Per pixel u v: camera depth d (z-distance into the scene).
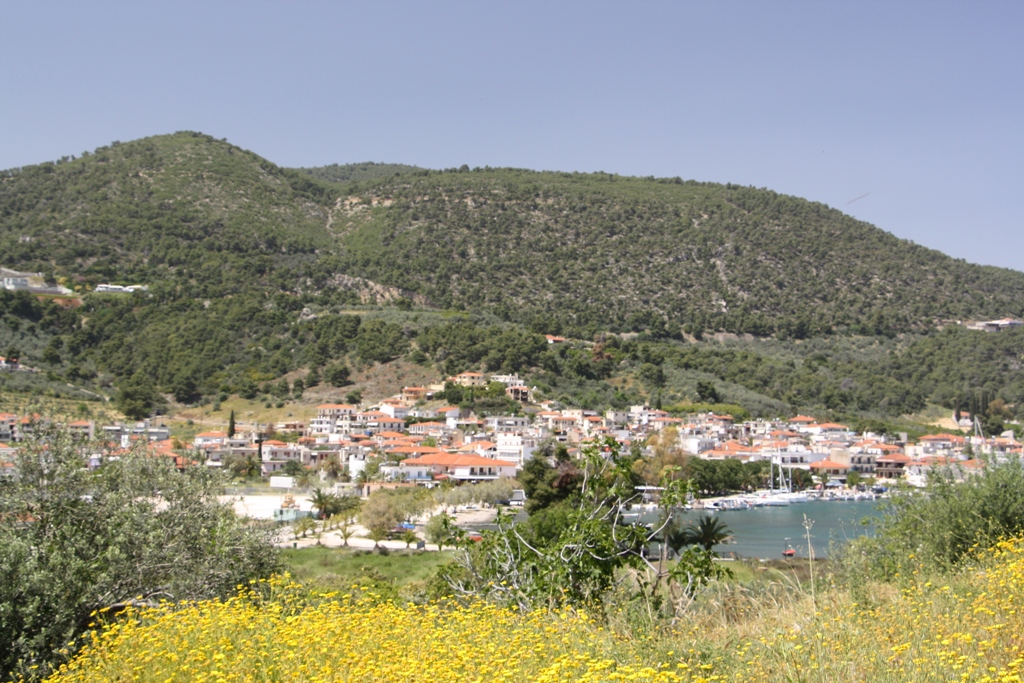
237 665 8.77
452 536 15.79
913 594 11.14
